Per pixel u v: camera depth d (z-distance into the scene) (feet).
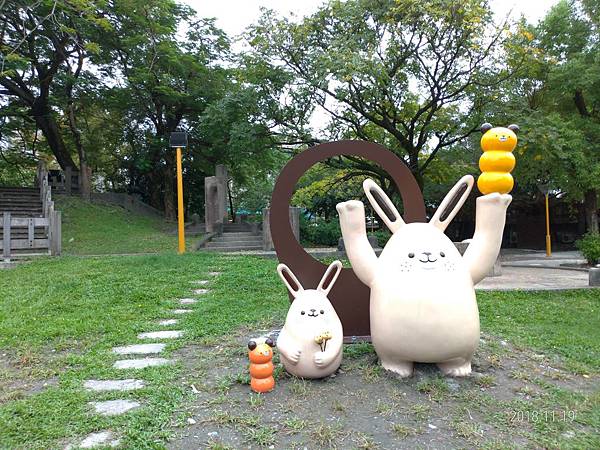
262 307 24.61
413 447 10.02
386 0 42.75
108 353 16.75
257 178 86.99
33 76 72.23
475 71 44.01
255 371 12.90
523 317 23.95
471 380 13.73
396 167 17.76
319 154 17.61
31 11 59.72
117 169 93.45
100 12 67.36
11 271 32.86
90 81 71.92
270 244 47.93
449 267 13.47
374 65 40.11
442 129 48.93
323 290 15.20
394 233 15.10
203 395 12.78
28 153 87.04
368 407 11.95
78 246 50.14
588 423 11.28
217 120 48.29
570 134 43.16
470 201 77.82
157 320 22.02
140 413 11.36
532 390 13.23
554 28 51.49
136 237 56.49
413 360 13.48
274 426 10.84
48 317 21.77
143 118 82.69
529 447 10.11
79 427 10.76
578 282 35.42
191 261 36.91
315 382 13.57
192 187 91.45
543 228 91.97
